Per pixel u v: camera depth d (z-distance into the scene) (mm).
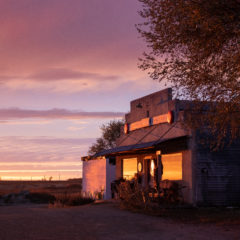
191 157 20328
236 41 13219
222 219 15266
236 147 20938
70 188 55375
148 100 25781
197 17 12547
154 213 17625
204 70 13633
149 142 24109
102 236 11758
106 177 31047
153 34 13891
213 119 14445
